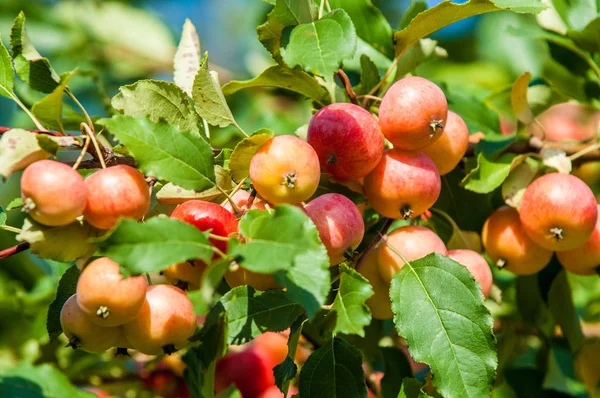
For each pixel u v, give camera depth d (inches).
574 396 42.0
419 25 38.5
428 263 37.0
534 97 43.2
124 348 37.6
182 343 36.6
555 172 40.4
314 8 37.5
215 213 36.0
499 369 42.8
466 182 39.2
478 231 41.0
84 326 36.3
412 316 36.6
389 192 37.6
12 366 40.7
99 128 41.7
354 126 37.1
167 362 43.5
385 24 42.4
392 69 40.6
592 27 42.7
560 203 38.6
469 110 43.0
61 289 37.5
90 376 43.4
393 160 37.7
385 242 37.7
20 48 37.2
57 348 43.3
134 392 43.4
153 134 35.7
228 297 36.2
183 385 43.4
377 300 38.2
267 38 37.7
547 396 42.0
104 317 35.5
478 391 36.1
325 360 36.5
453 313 36.6
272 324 36.2
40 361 43.2
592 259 39.9
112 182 35.5
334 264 36.9
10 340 43.4
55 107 36.5
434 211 40.7
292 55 36.2
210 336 36.1
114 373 43.4
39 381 40.3
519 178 39.9
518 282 42.4
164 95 37.5
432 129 37.4
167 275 37.0
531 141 41.0
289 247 34.0
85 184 35.5
